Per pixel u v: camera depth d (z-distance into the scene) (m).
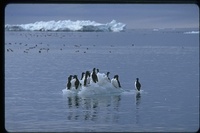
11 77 62.09
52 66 84.81
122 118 32.34
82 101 39.50
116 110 35.34
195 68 81.62
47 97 42.06
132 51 150.88
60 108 36.19
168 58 114.12
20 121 31.12
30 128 29.05
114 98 41.06
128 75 66.81
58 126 29.70
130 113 34.16
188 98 42.53
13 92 45.47
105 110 35.31
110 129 29.16
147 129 29.30
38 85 51.97
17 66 84.81
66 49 160.50
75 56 119.38
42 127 29.41
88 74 43.84
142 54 132.12
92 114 33.72
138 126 30.05
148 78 62.25
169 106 37.66
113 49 165.12
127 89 48.53
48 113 34.09
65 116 32.88
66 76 64.25
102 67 82.75
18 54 128.50
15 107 36.47
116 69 78.25
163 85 53.53
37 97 42.06
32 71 72.88
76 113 34.12
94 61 99.50
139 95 43.38
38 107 36.66
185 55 128.00
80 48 169.50
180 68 81.75
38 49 157.00
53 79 59.50
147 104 38.31
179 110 35.78
